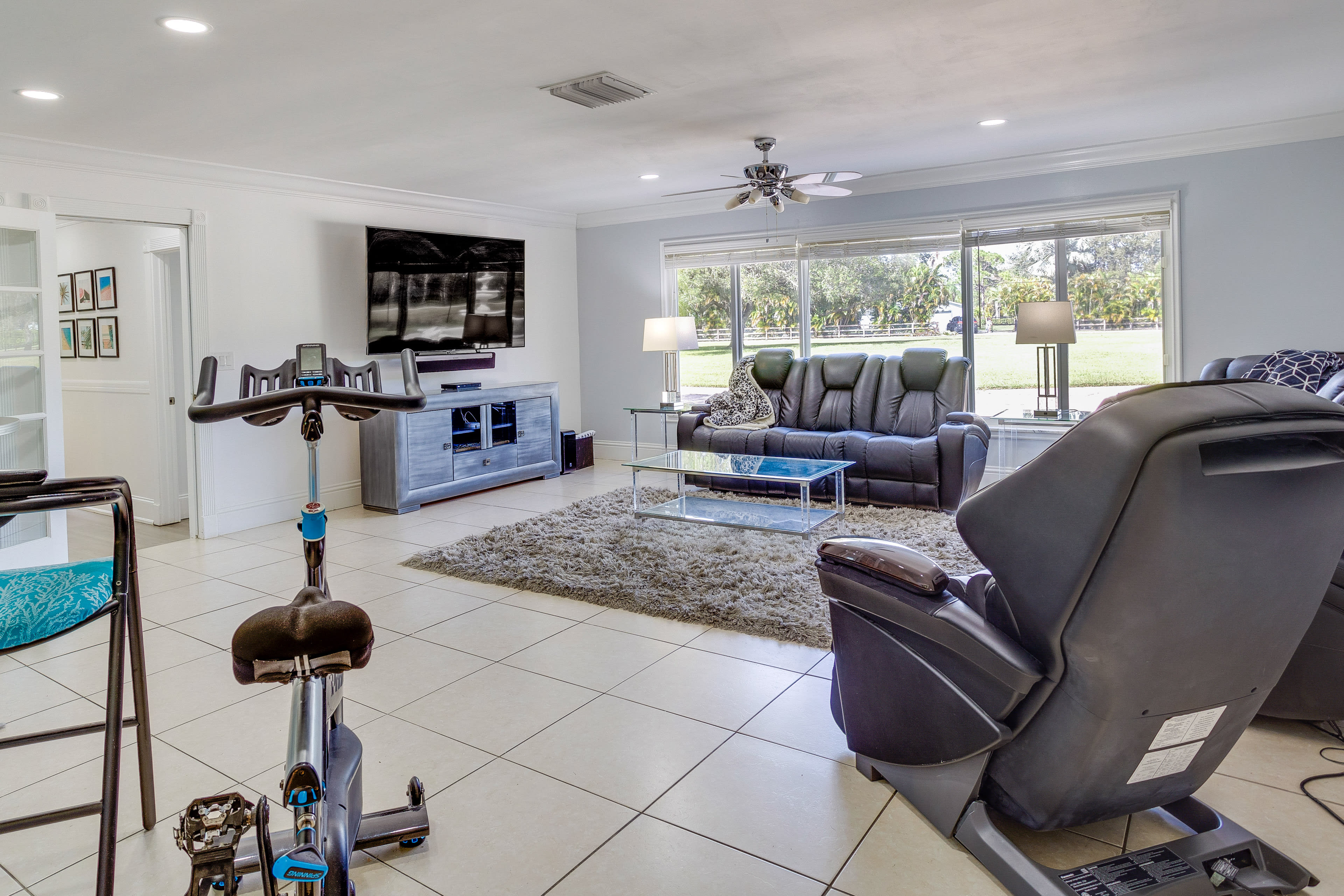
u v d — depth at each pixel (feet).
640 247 24.25
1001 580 5.19
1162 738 5.15
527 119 13.38
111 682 5.08
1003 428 19.62
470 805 6.58
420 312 20.21
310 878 3.15
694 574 12.64
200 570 13.94
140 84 10.94
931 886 5.49
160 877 5.76
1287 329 16.35
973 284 19.71
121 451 18.76
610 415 25.44
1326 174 15.72
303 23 8.99
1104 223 17.92
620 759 7.28
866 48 10.52
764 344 22.91
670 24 9.42
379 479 18.71
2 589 5.31
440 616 11.27
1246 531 4.44
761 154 16.98
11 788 6.98
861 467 17.39
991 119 14.67
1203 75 12.35
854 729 6.74
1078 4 9.33
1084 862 5.73
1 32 9.03
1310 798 6.46
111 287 18.47
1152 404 4.40
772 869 5.71
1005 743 5.49
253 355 17.24
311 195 18.22
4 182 13.50
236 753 7.50
